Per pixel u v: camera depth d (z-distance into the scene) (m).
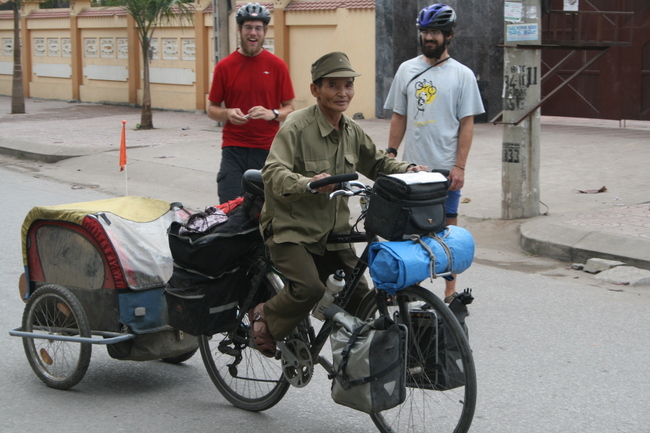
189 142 16.23
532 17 8.21
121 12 25.28
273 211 3.82
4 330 5.70
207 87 22.81
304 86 20.62
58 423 4.21
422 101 5.77
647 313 5.89
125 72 25.72
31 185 12.29
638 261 6.88
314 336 4.04
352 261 4.04
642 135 13.80
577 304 6.13
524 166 8.62
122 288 4.39
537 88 8.48
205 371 5.04
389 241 3.50
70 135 17.78
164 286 4.52
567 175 10.75
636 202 9.00
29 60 30.28
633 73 14.81
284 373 4.06
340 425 4.18
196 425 4.19
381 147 14.62
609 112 15.23
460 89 5.71
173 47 23.70
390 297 3.72
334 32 19.70
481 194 10.17
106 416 4.31
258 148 6.30
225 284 4.08
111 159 14.31
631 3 14.58
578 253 7.30
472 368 3.44
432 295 3.53
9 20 30.88
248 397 4.39
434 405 3.93
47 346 4.74
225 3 18.61
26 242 4.80
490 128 16.41
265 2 21.12
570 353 5.12
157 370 5.05
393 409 3.89
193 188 11.91
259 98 6.29
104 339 4.34
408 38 18.73
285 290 3.83
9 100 29.06
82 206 4.80
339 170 3.89
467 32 17.17
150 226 4.71
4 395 4.60
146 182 12.59
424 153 5.81
